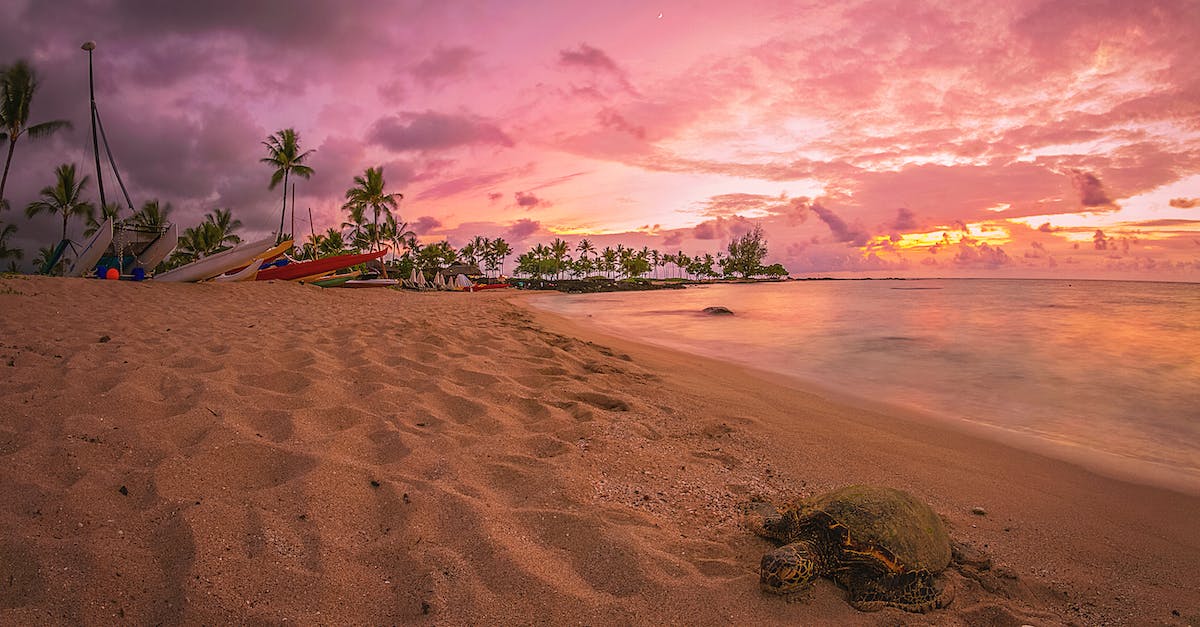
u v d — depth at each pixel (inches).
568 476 191.2
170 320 456.1
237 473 163.2
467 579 127.2
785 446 258.1
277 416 210.5
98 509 135.2
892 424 311.0
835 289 3373.5
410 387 280.4
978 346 625.6
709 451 242.4
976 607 133.6
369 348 360.8
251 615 108.7
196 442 177.3
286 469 168.9
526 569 132.0
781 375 457.1
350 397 251.1
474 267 3454.7
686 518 174.1
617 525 158.4
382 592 121.7
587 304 1702.8
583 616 118.6
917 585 134.7
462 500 161.6
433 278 2748.5
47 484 141.5
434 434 217.2
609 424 260.1
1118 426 313.3
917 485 219.6
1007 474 235.5
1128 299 1729.8
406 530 144.4
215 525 133.6
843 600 134.6
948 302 1563.7
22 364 243.3
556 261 6250.0
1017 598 141.9
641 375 398.3
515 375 342.0
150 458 163.8
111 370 235.8
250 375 261.3
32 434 167.8
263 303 697.6
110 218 829.2
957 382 431.2
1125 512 199.0
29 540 119.0
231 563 122.3
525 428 246.2
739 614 124.7
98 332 358.3
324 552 131.1
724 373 453.4
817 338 716.0
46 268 932.6
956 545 159.8
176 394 218.8
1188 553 169.9
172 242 863.7
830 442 268.8
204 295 687.1
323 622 110.3
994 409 350.0
